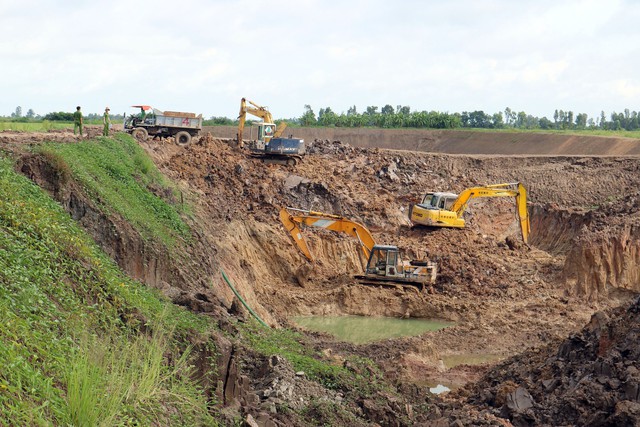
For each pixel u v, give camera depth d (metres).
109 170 37.94
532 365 28.47
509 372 28.78
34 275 17.27
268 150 70.31
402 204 67.88
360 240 54.06
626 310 26.53
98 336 17.47
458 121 145.75
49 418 12.14
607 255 53.94
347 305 50.59
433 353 39.16
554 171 82.56
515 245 61.19
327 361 28.28
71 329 16.09
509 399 24.19
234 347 20.38
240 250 51.44
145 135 69.94
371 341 43.06
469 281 54.28
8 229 18.80
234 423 18.11
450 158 84.56
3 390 11.77
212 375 19.38
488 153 117.12
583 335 27.27
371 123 150.25
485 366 36.88
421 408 26.14
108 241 28.28
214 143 71.25
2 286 15.22
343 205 64.94
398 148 125.56
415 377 35.12
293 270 55.09
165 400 16.30
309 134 127.56
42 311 15.75
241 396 20.33
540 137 115.06
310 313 50.00
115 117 162.88
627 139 104.94
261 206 61.78
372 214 64.38
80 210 27.47
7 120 99.12
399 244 59.50
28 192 22.89
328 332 45.53
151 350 16.30
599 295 53.19
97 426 12.82
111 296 20.03
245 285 44.78
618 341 25.31
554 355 27.98
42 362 13.80
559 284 54.31
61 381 13.68
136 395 14.90
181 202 45.62
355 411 22.95
